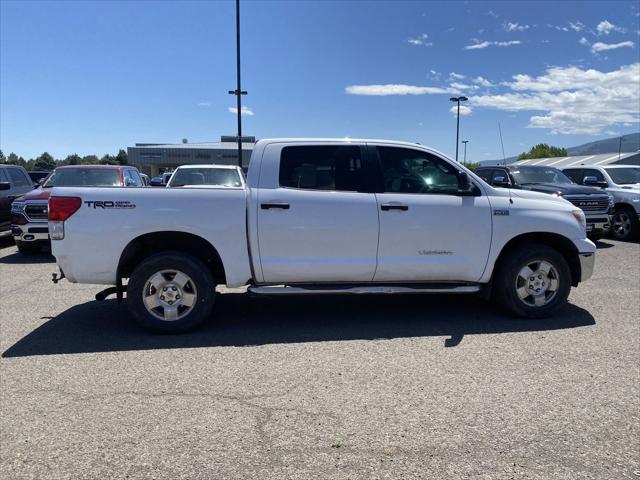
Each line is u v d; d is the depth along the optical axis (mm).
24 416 3361
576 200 10555
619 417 3328
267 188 5156
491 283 5621
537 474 2732
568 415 3357
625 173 13445
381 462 2840
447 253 5355
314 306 6199
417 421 3285
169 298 5078
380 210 5203
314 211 5113
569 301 6348
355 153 5344
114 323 5512
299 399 3604
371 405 3506
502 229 5410
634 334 5039
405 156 5434
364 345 4742
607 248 11094
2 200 11375
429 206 5281
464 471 2758
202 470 2770
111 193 4953
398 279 5367
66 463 2836
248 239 5078
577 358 4371
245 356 4465
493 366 4199
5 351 4617
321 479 2689
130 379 3963
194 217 4980
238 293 6914
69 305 6340
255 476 2717
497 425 3230
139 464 2824
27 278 8109
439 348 4645
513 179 11789
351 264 5227
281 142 5309
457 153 30328
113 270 4973
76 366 4242
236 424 3252
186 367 4211
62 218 4898
